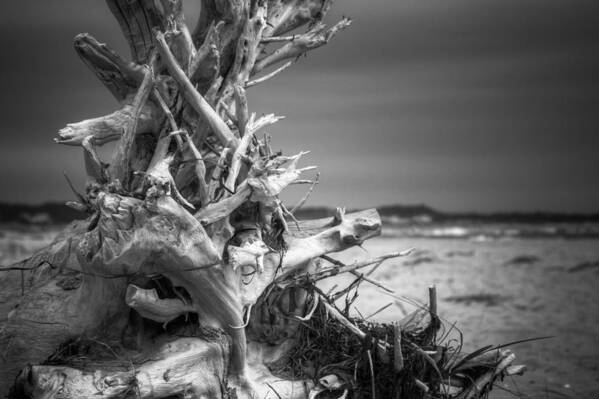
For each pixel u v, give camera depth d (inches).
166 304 105.1
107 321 109.9
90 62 120.7
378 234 127.0
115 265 102.0
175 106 118.6
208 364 106.8
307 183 123.9
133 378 101.2
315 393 114.0
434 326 124.1
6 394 106.9
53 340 109.8
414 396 118.3
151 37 121.6
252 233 113.5
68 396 99.0
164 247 101.0
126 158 112.3
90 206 116.3
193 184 117.3
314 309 119.0
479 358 125.8
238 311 108.4
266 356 118.7
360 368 118.5
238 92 115.3
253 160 111.7
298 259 118.9
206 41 115.6
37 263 124.7
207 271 104.1
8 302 119.0
